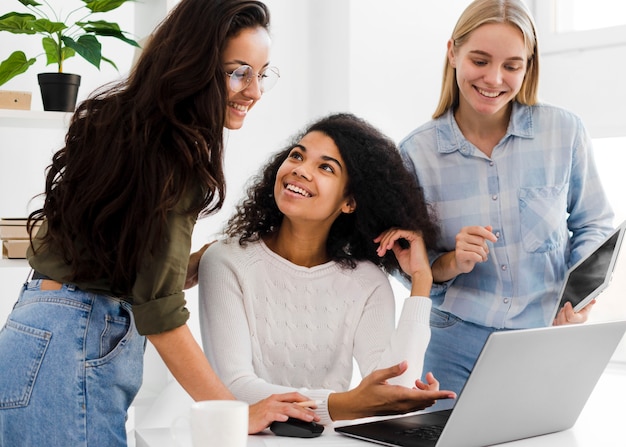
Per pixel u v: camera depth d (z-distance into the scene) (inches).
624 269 114.9
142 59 55.2
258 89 57.2
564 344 51.5
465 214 79.0
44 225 59.3
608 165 119.8
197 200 54.1
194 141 52.4
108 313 56.8
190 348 54.6
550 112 78.4
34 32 90.4
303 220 67.6
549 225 77.4
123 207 53.3
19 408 54.9
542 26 122.7
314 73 127.5
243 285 66.8
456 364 80.0
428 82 127.6
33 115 90.7
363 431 53.8
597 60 117.6
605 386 74.5
